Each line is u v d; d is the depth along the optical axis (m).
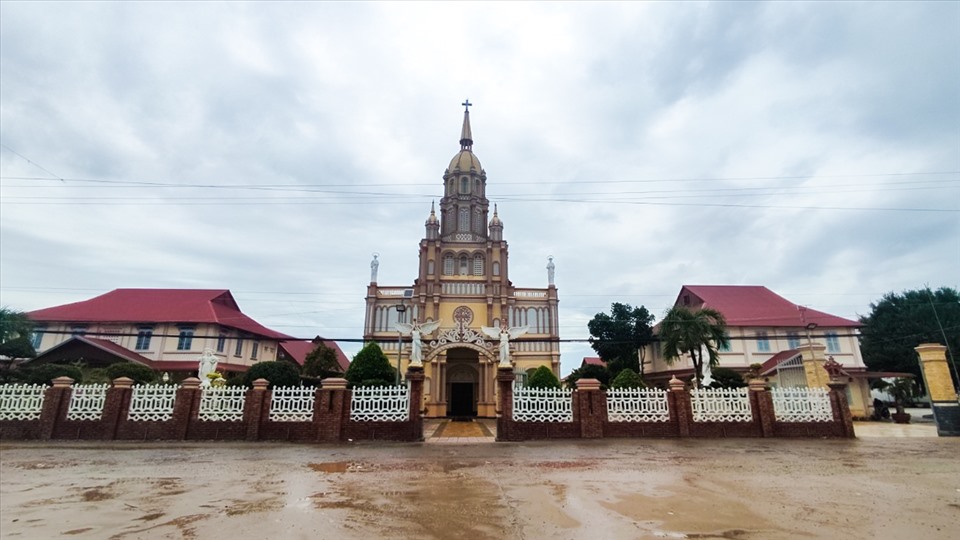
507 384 17.42
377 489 8.59
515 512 6.93
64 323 33.78
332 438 16.22
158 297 37.75
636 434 17.09
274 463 11.77
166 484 9.11
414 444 15.66
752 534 5.84
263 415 16.44
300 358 48.22
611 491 8.34
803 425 17.20
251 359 38.81
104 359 28.61
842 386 17.55
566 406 17.44
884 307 42.38
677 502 7.48
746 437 17.05
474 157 53.00
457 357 38.28
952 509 6.98
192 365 32.31
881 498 7.69
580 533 5.93
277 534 5.94
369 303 44.53
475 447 14.92
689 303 41.97
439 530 6.09
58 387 16.31
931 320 38.91
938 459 12.03
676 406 17.38
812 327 30.41
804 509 7.01
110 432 15.98
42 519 6.63
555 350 43.72
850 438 16.78
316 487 8.79
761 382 17.77
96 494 8.24
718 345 27.72
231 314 38.12
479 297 44.84
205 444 15.34
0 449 14.10
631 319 40.72
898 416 26.14
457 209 49.88
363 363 26.55
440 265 45.78
